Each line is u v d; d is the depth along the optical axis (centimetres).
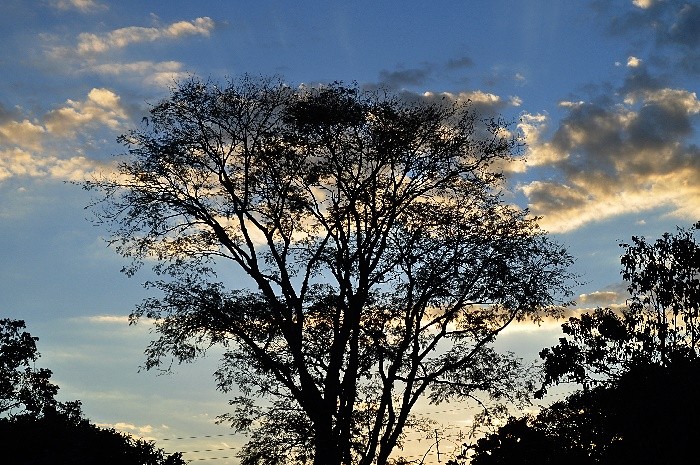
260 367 3350
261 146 3406
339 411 3281
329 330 3438
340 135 3384
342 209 3456
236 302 3306
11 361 4525
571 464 2612
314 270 3531
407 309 3475
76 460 3197
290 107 3338
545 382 2662
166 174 3388
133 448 3344
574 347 2647
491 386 3406
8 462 3162
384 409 3397
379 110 3350
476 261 3403
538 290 3359
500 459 2755
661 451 2339
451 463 2928
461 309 3481
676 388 2364
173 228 3450
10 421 3388
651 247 2695
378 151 3344
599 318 2645
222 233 3416
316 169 3391
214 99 3372
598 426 2580
